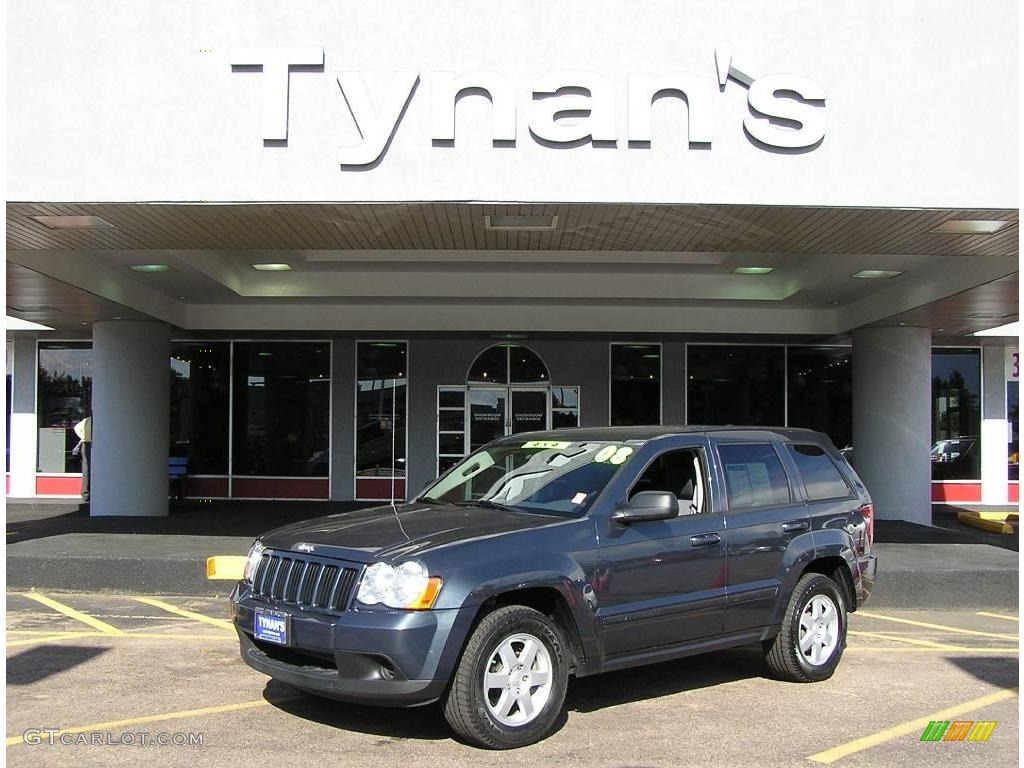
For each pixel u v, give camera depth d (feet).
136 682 21.22
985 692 21.42
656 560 18.98
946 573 31.96
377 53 27.86
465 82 27.61
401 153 27.68
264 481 62.28
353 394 62.08
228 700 19.80
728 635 20.18
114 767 15.75
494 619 16.62
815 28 28.32
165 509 52.01
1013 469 66.18
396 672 15.79
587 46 28.02
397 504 21.93
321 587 16.96
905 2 28.45
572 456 20.88
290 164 27.76
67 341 65.36
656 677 22.38
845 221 29.99
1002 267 35.91
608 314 55.62
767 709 19.72
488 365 62.08
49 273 36.37
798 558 21.50
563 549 17.76
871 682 22.16
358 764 15.92
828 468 23.66
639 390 62.13
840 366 63.05
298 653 17.39
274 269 49.57
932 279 41.93
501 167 27.71
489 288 51.21
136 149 27.89
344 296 51.34
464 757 16.31
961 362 66.39
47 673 22.02
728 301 52.65
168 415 52.70
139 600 31.01
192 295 50.75
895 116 28.32
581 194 27.73
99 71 27.91
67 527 42.39
